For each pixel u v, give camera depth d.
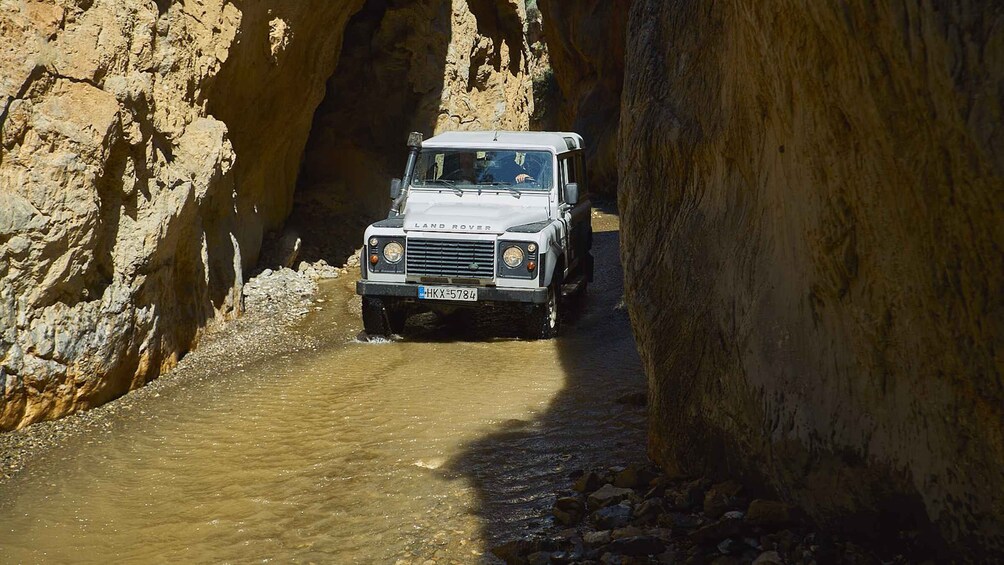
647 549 3.81
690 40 4.96
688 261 4.70
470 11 22.05
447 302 9.69
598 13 28.36
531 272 9.43
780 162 3.63
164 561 4.32
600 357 8.58
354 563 4.17
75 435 6.39
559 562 3.82
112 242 7.44
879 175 2.67
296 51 13.21
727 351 4.22
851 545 3.35
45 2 6.98
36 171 6.52
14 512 5.00
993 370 2.51
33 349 6.49
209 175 9.25
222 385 7.81
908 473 3.08
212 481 5.46
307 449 6.02
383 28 18.55
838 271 3.18
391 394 7.40
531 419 6.47
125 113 7.51
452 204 10.45
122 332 7.34
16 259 6.34
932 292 2.63
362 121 18.72
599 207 24.36
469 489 5.05
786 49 3.09
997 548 2.75
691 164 4.86
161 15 9.05
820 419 3.53
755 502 3.77
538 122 40.47
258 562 4.25
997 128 2.10
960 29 2.13
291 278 12.80
